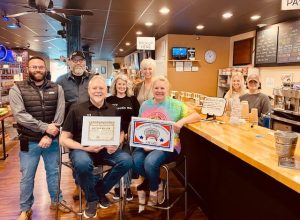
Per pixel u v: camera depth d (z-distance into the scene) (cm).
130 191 301
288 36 557
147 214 279
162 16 541
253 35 694
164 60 803
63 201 287
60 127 262
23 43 1060
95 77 244
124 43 1018
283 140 150
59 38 906
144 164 239
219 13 512
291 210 163
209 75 809
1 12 515
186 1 431
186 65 792
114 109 248
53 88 267
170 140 228
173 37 773
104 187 235
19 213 285
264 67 652
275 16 532
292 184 123
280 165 141
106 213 282
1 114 443
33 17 567
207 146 281
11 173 401
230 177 235
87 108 237
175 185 352
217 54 806
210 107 281
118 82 297
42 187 346
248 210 210
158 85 254
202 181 295
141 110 267
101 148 226
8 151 512
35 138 256
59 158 251
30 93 255
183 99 424
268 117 357
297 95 340
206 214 281
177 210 289
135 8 479
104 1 436
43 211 286
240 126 249
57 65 1983
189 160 334
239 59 757
